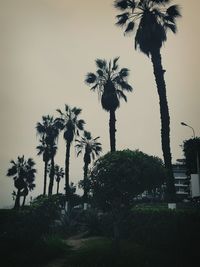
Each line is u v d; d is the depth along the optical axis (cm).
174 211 1595
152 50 2367
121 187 1463
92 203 1647
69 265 1322
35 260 1407
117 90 3319
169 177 1986
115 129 3056
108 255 1454
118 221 1585
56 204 2286
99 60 3388
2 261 1351
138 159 1476
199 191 3544
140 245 1841
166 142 2106
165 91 2248
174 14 2528
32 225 1936
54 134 5544
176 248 1490
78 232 2817
